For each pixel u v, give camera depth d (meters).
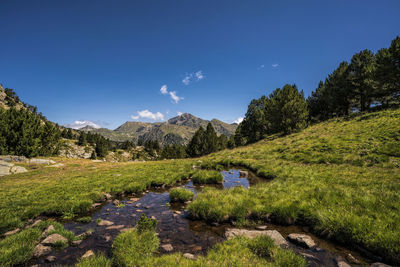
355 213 6.86
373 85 39.00
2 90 157.38
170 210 10.88
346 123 37.19
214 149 60.09
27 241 6.70
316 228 6.94
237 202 9.55
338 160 18.88
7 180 20.77
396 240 5.02
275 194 10.47
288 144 34.81
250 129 63.22
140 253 5.70
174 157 88.69
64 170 28.69
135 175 20.11
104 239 7.32
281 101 48.91
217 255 5.26
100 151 105.50
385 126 25.64
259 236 6.32
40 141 39.81
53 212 10.16
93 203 11.99
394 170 13.47
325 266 4.93
